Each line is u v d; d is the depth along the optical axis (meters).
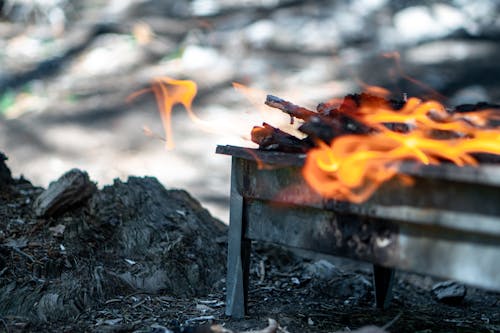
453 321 4.88
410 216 3.57
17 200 5.78
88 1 19.17
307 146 4.09
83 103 13.56
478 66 14.11
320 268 5.62
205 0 18.89
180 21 17.59
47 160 11.31
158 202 5.80
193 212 5.91
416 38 15.74
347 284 5.34
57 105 13.52
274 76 14.27
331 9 17.36
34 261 4.93
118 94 13.91
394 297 5.45
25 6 18.19
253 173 4.21
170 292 5.04
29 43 16.50
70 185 5.52
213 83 14.20
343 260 6.64
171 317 4.61
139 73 14.89
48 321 4.50
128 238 5.37
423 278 5.98
